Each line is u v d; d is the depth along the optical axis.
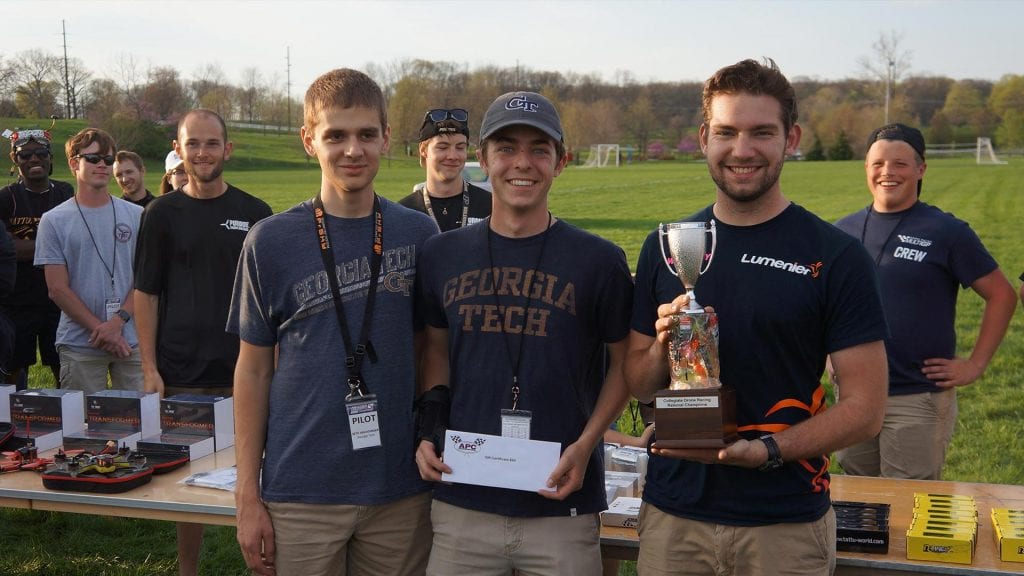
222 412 4.05
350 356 2.81
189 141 4.54
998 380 8.72
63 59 60.38
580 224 25.33
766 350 2.48
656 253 2.64
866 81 95.06
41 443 3.95
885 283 4.20
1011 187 38.59
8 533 5.35
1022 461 6.46
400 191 38.97
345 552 2.92
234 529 5.52
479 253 2.76
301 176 51.41
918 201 4.32
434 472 2.70
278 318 2.90
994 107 93.62
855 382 2.44
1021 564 2.75
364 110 2.79
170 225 4.61
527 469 2.63
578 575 2.67
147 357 4.64
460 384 2.74
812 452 2.39
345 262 2.86
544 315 2.66
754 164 2.45
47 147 6.55
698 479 2.53
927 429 4.14
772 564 2.47
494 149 2.67
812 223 2.52
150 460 3.73
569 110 92.81
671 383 2.48
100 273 5.63
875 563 2.81
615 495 3.36
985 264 4.12
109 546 5.19
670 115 99.62
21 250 6.29
